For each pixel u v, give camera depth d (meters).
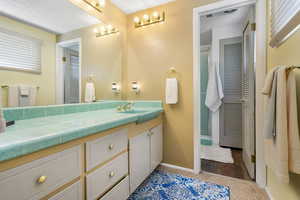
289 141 0.85
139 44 2.13
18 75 1.03
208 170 1.87
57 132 0.70
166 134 1.96
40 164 0.64
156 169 1.88
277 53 1.21
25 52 1.08
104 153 1.00
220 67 2.84
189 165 1.83
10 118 0.98
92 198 0.90
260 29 1.47
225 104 2.78
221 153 2.44
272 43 1.21
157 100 2.01
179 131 1.88
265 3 1.45
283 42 1.09
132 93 2.19
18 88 1.03
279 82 0.89
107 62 1.91
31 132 0.71
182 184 1.56
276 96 0.92
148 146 1.59
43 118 1.14
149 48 2.05
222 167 1.95
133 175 1.32
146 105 2.05
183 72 1.84
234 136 2.69
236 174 1.77
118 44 2.08
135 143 1.36
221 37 2.82
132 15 2.18
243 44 2.14
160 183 1.58
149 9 2.04
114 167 1.09
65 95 1.40
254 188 1.49
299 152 0.81
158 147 1.84
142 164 1.47
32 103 1.12
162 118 1.97
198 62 1.78
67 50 1.40
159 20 1.96
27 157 0.59
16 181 0.56
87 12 1.60
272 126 0.94
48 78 1.24
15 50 1.01
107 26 1.87
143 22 2.08
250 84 1.68
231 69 2.76
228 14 2.40
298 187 0.93
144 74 2.09
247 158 1.85
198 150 1.79
